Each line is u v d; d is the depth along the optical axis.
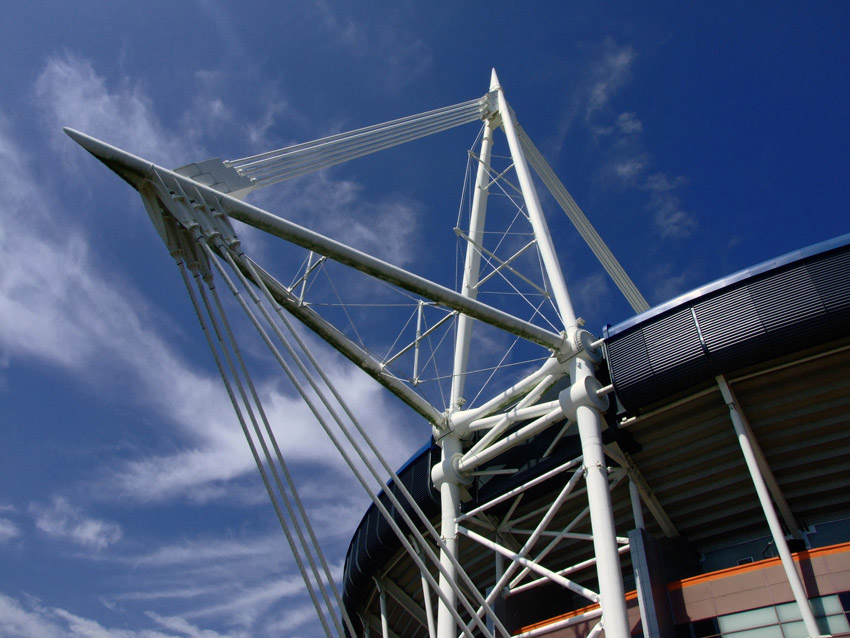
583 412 18.67
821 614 16.00
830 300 17.16
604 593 15.40
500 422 21.05
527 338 19.34
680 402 19.16
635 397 19.08
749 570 17.47
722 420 19.59
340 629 13.45
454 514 21.47
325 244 15.75
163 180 14.91
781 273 18.22
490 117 30.75
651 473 21.27
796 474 19.98
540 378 20.80
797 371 18.25
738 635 16.92
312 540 13.81
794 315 17.42
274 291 17.95
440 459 23.75
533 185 25.23
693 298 19.06
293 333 14.10
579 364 19.75
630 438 20.42
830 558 16.52
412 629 30.56
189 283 15.09
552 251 22.69
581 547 23.92
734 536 21.89
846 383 18.23
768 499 16.64
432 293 17.05
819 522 20.48
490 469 22.89
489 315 18.14
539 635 19.62
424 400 22.03
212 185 16.30
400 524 24.94
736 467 20.20
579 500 22.27
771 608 16.75
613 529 16.42
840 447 19.14
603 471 17.45
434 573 26.73
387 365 21.02
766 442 19.66
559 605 24.16
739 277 18.66
